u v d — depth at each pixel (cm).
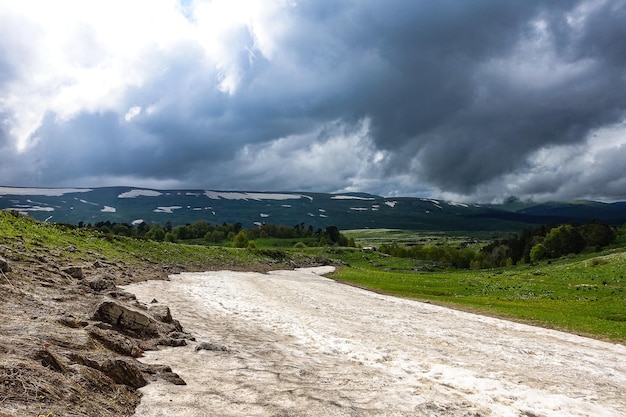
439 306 4484
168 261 6988
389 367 1766
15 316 1416
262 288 5300
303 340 2241
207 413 993
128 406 961
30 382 823
